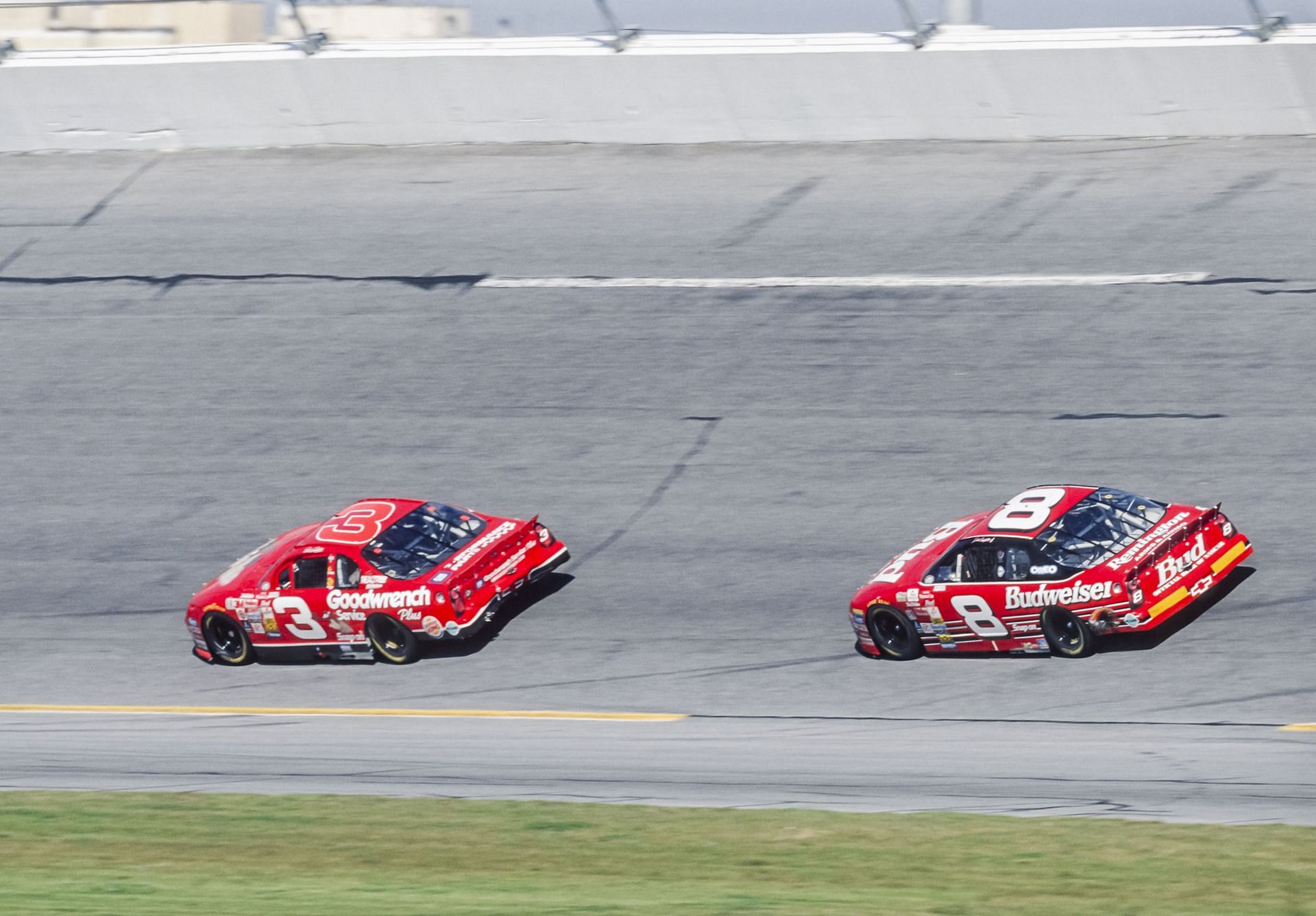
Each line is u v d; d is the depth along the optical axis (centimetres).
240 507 7388
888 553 6184
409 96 10488
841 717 5012
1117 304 7675
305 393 8206
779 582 6125
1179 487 6278
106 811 4728
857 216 8869
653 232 9081
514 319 8519
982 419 7038
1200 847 3653
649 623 5966
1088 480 6431
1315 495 6056
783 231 8869
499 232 9338
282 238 9656
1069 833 3866
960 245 8431
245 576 6241
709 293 8431
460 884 3775
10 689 6188
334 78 10619
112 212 10288
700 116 9950
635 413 7569
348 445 7712
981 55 9338
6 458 8125
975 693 5056
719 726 5066
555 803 4509
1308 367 6944
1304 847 3591
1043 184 8825
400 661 5981
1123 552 5106
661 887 3659
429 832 4297
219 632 6297
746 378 7688
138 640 6538
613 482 7062
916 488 6606
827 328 7962
